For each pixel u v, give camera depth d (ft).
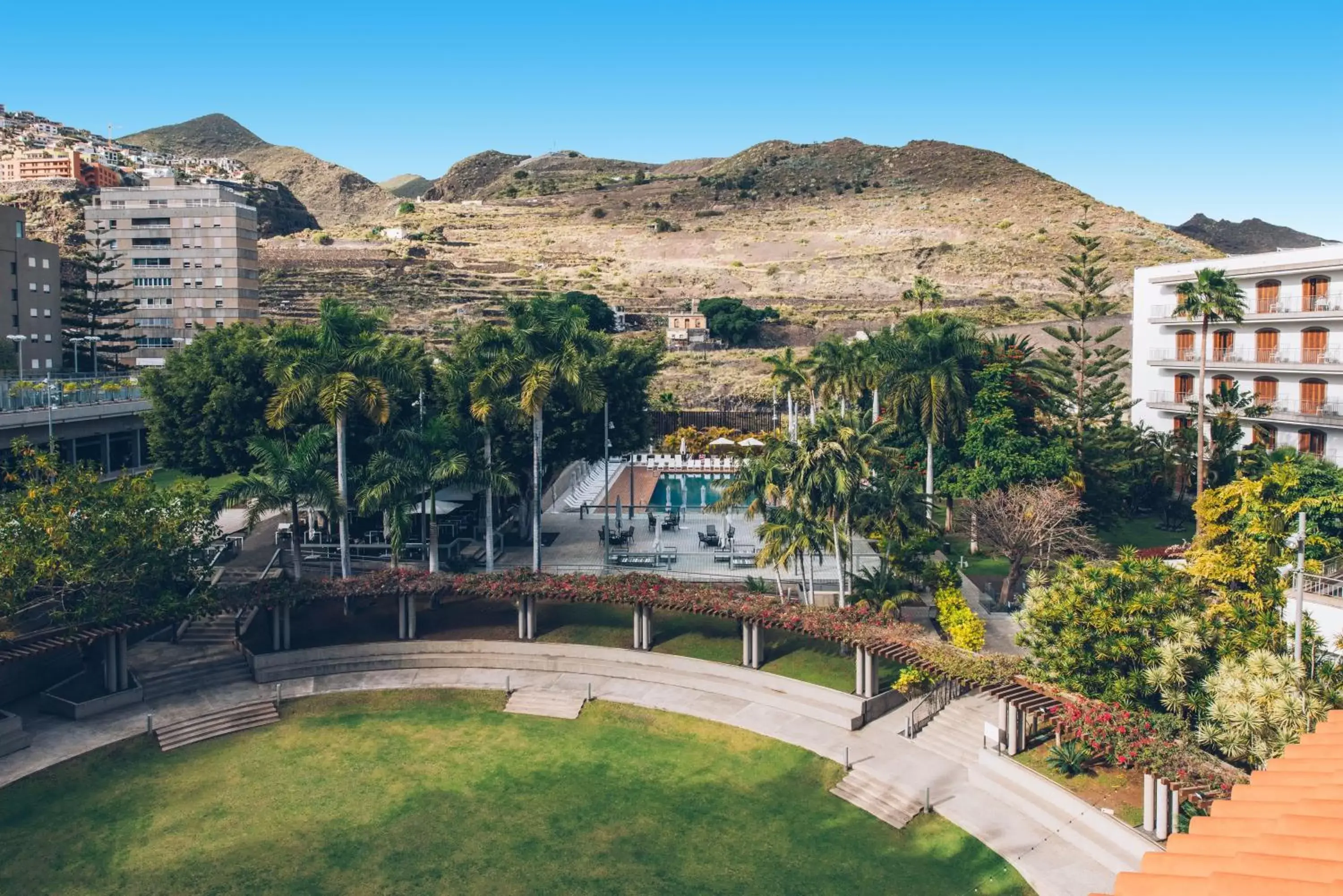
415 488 142.92
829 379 202.28
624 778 103.60
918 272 536.42
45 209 544.21
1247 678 84.94
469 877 85.05
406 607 137.28
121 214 396.16
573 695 123.85
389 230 634.84
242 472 178.19
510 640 136.56
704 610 126.82
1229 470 184.85
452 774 104.68
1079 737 90.89
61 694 118.32
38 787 99.86
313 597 130.11
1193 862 47.03
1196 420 208.64
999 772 99.09
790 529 130.21
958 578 138.62
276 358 154.92
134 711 117.70
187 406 175.63
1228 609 96.78
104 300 336.70
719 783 102.47
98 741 109.91
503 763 107.34
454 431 151.23
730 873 85.76
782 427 293.02
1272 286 201.46
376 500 138.62
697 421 316.60
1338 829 47.09
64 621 114.93
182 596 127.44
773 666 126.93
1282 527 104.17
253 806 97.30
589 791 100.68
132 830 92.48
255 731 115.65
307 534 174.50
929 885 83.61
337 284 504.84
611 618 143.43
